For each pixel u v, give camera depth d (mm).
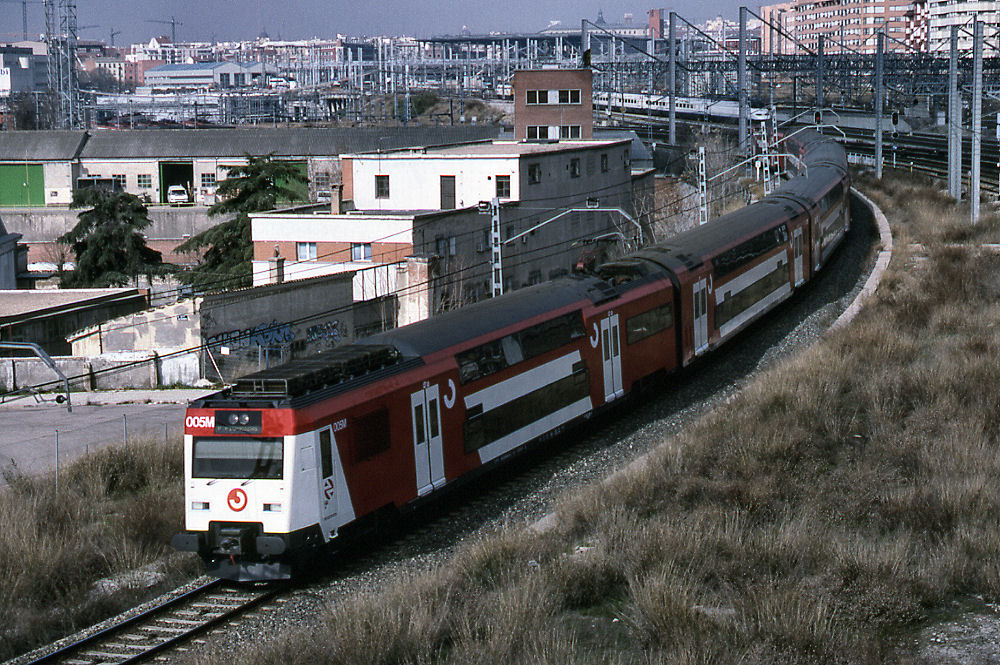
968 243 51125
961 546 17750
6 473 28812
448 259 59719
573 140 90875
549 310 27203
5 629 18266
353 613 16641
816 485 22219
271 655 15555
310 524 19609
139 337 47250
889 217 63156
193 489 19891
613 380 29469
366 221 56938
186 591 19719
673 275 32844
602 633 16156
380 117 189125
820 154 63844
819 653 14258
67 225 97375
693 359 33969
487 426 24484
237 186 68188
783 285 42188
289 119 197875
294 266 58250
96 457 29422
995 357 30188
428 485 22578
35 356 50156
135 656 16484
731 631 15125
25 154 107750
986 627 15391
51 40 168125
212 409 19812
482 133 116562
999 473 21594
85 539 22750
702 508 20547
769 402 28109
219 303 46656
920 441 23734
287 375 20125
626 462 26203
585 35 98125
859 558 17297
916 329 35844
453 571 18891
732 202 81875
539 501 23984
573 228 75062
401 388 21953
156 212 96375
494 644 15086
